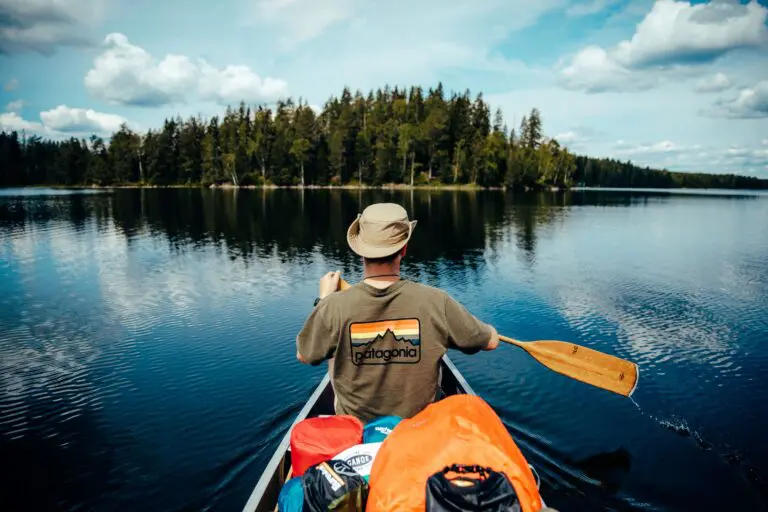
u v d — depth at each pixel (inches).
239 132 3730.3
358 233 92.7
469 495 57.8
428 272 449.1
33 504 138.0
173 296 361.1
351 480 69.8
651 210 1344.7
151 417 184.1
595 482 143.8
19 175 4020.7
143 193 2288.4
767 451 158.6
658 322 294.8
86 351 250.7
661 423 176.9
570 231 795.4
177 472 151.4
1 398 199.6
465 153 3319.4
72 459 158.2
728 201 2003.0
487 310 320.8
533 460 155.2
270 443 166.2
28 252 553.6
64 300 349.4
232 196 1980.8
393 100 4667.8
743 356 238.2
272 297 357.7
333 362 87.3
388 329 82.6
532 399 195.2
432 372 85.4
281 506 74.9
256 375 219.9
